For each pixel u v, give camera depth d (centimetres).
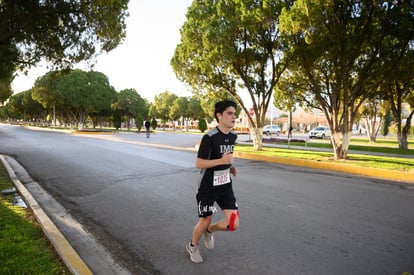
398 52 1159
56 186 729
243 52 1488
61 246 348
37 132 3781
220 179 311
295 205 577
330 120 1272
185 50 1612
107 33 1008
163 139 2675
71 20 968
